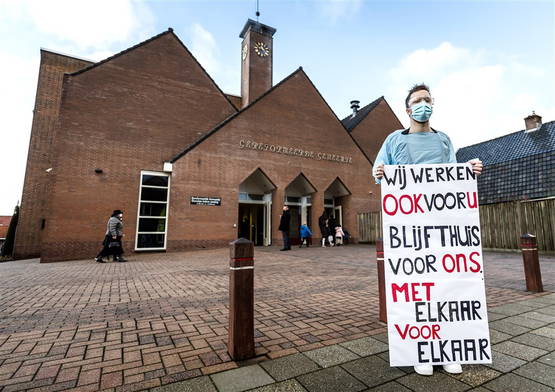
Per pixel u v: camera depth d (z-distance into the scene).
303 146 17.88
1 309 4.25
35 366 2.48
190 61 16.38
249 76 20.44
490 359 2.31
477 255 2.47
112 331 3.30
